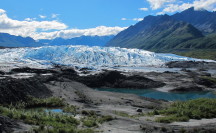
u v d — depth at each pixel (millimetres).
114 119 31625
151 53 185000
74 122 28453
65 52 164750
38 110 38312
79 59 153250
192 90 79500
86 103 48531
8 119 23516
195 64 155625
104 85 84312
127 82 84875
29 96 45094
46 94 51844
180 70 125875
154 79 92125
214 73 120750
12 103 41094
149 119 33375
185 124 29672
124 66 143625
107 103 50375
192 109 38375
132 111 43344
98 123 29219
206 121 31953
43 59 149625
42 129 22719
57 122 26828
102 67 127938
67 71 93062
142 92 76688
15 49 168375
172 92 77438
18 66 93125
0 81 44750
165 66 148750
